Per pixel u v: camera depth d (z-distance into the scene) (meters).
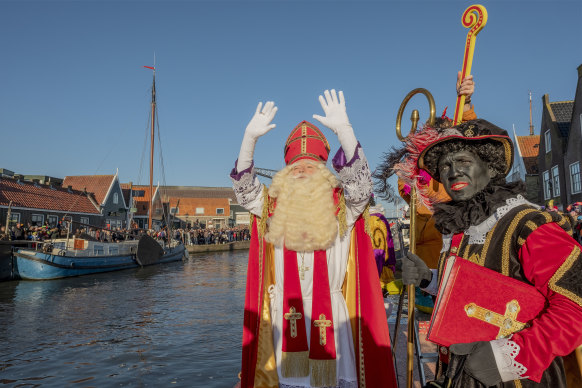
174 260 30.62
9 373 6.78
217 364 7.06
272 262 2.53
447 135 1.65
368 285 2.38
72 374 6.70
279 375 2.30
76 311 11.86
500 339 1.30
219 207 69.62
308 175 2.49
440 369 1.82
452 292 1.44
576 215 8.83
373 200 2.85
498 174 1.63
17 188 31.05
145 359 7.38
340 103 2.28
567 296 1.23
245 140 2.37
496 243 1.46
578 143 21.75
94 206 38.78
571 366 1.37
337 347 2.32
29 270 18.83
